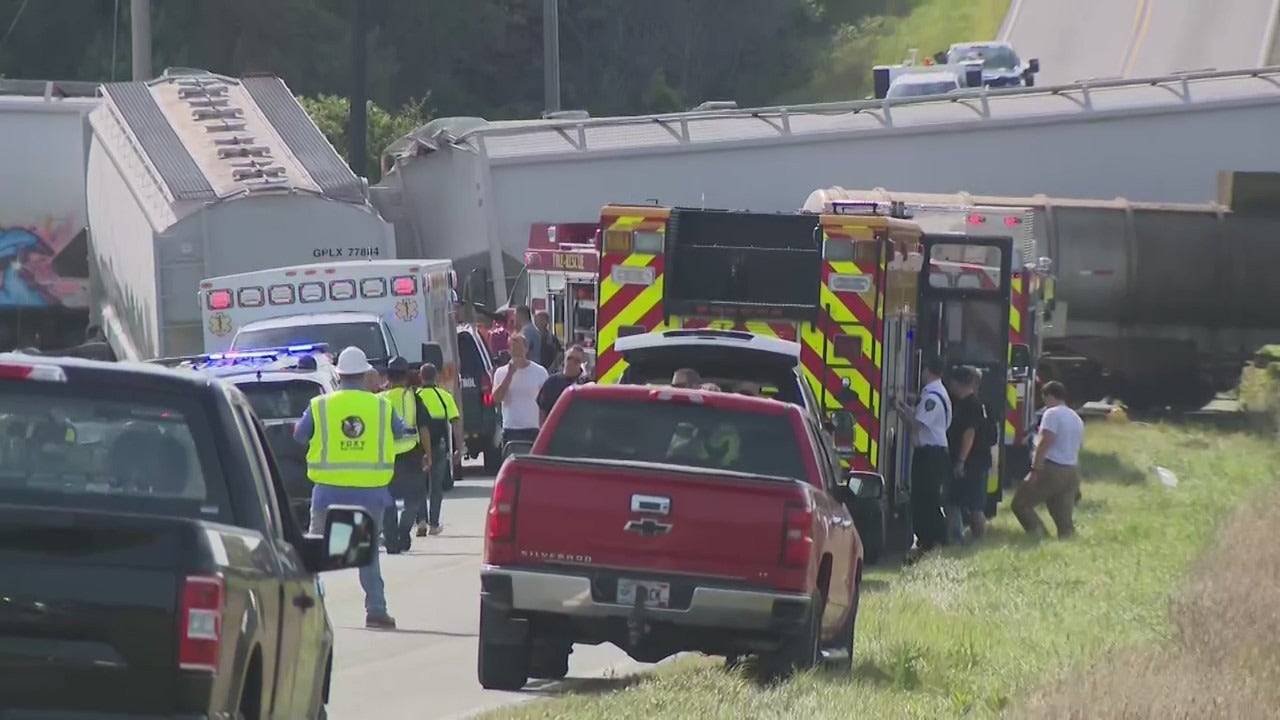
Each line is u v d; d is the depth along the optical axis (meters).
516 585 42.25
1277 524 70.25
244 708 25.59
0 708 22.80
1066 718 36.34
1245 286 146.25
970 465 79.38
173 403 27.19
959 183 146.88
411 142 148.62
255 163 116.00
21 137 139.62
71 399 26.92
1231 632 46.59
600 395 46.84
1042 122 147.88
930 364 76.50
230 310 103.44
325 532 30.94
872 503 72.75
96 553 23.17
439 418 81.00
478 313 129.75
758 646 42.78
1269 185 146.12
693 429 46.66
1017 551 72.12
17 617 22.86
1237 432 137.75
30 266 140.38
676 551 42.03
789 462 46.25
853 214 77.94
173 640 23.00
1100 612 54.47
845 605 48.69
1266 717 37.31
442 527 83.81
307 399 79.56
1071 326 147.50
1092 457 113.19
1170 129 150.50
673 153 139.88
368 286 104.19
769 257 73.88
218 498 26.81
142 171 117.06
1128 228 144.88
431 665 50.06
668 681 42.62
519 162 137.50
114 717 22.95
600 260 74.19
